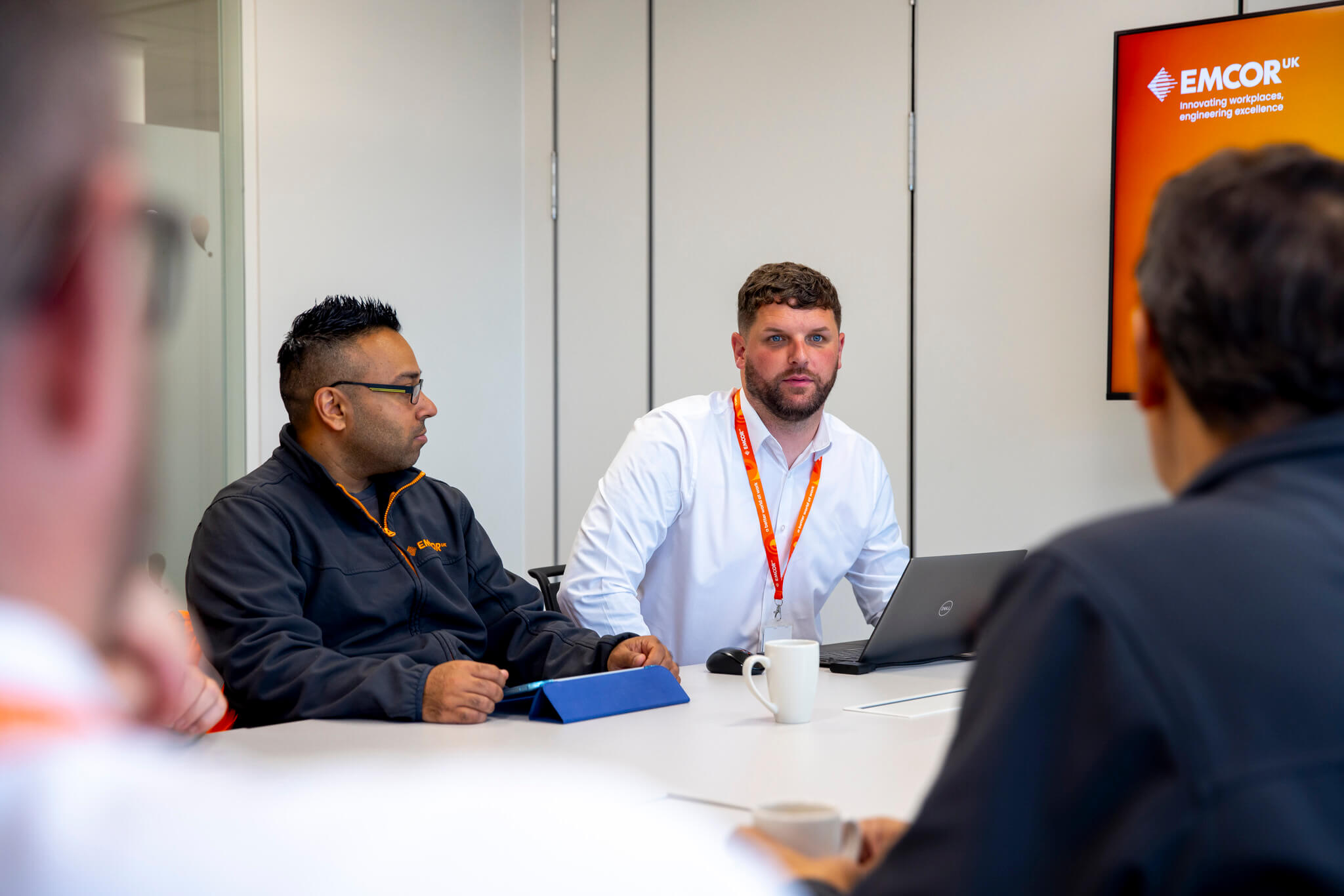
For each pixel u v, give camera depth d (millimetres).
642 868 326
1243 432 767
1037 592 688
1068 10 3719
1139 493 3615
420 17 4598
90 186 212
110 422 220
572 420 4922
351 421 2156
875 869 688
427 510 2287
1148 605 651
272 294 4086
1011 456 3854
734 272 4480
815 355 2605
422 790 304
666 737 1621
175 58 3746
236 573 1952
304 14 4180
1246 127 3299
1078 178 3715
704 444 2697
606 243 4820
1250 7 3357
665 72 4648
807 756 1503
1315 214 739
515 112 5012
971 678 715
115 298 219
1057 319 3760
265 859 247
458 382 4773
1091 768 624
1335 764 602
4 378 206
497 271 4938
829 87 4246
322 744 1582
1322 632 636
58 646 216
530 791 330
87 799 220
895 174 4098
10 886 207
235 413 3955
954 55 3961
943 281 3996
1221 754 601
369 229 4418
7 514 209
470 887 281
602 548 2549
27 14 205
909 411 4074
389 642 2115
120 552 226
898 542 2908
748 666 1729
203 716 1429
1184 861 591
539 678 2164
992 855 631
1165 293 783
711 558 2707
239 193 3963
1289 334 726
